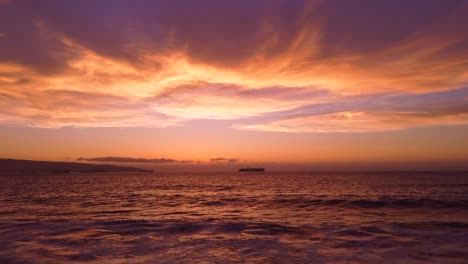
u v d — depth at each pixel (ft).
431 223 47.24
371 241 35.58
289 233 40.50
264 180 279.49
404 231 41.06
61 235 39.45
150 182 247.29
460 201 76.64
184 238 37.86
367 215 58.95
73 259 28.89
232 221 50.62
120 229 43.39
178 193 126.62
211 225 46.26
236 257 29.37
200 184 211.00
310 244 34.42
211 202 88.69
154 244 34.76
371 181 220.02
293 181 247.29
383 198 87.71
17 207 76.13
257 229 43.19
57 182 240.12
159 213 64.64
